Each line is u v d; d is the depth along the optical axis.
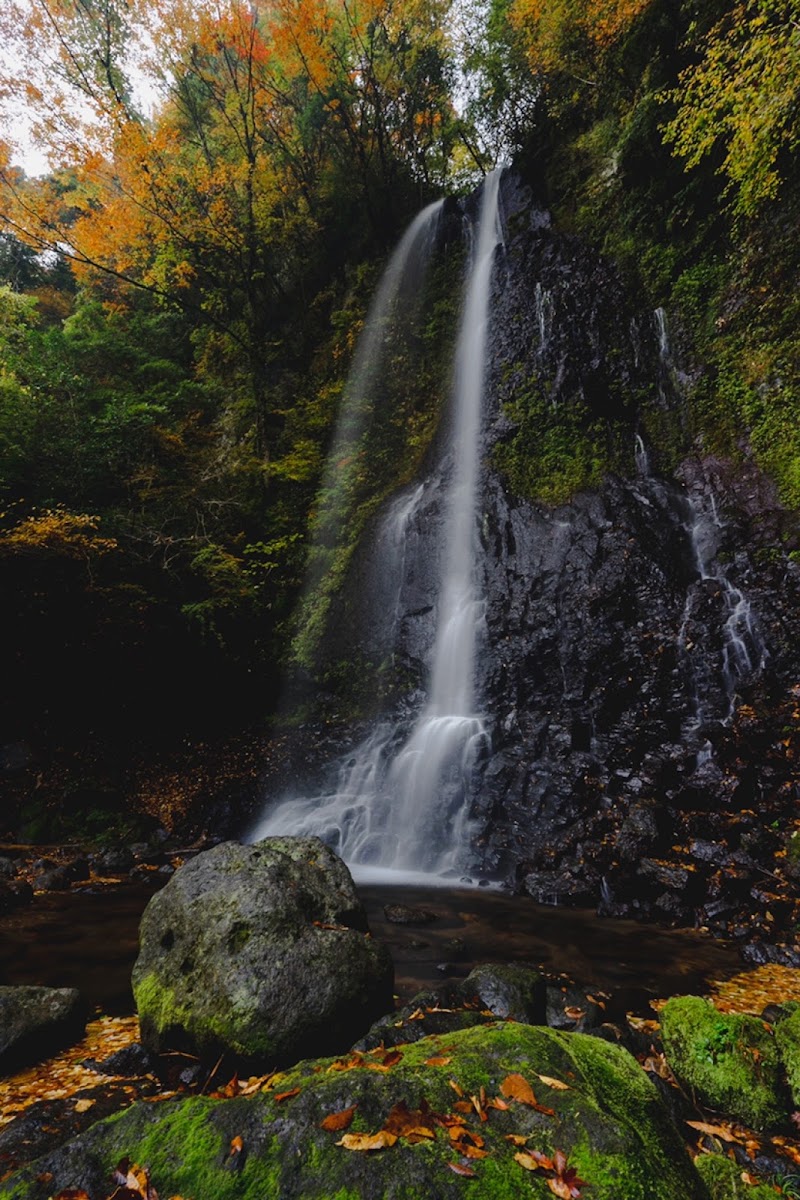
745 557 10.47
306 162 21.67
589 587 11.04
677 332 13.72
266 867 4.39
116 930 6.42
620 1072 2.41
